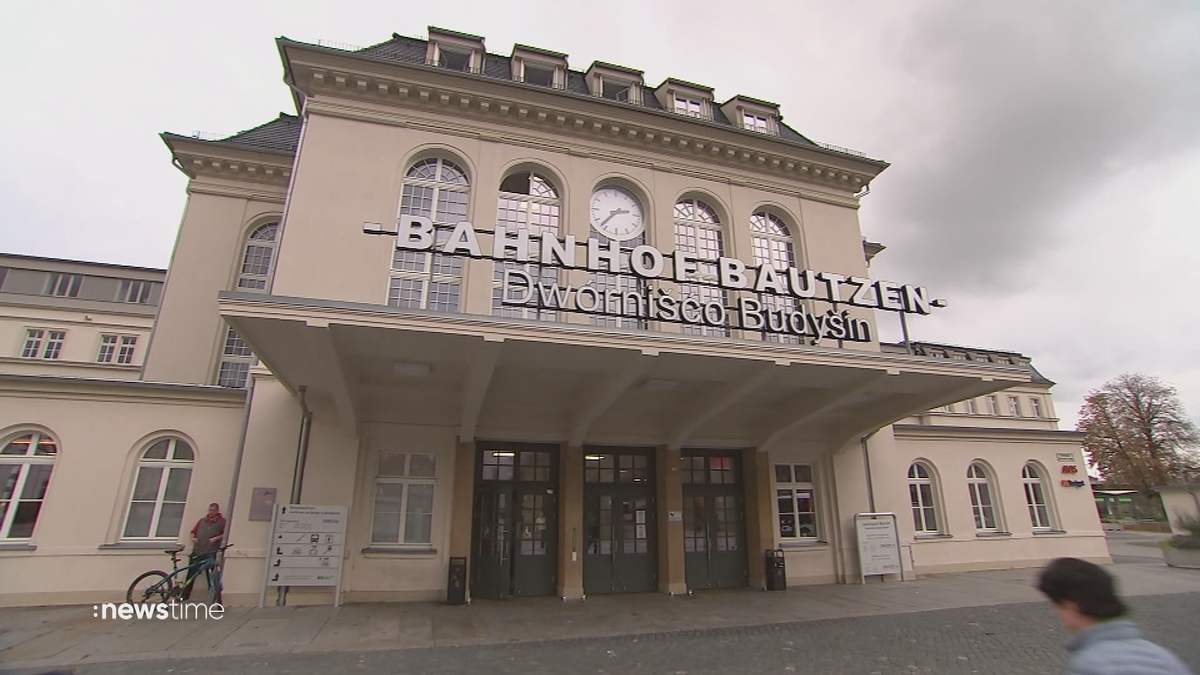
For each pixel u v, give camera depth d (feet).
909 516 50.62
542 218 43.42
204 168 51.03
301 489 36.73
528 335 29.58
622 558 42.19
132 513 36.94
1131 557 66.90
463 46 46.75
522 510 41.06
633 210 46.32
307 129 39.47
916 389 40.24
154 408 38.34
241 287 49.49
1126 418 149.28
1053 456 60.03
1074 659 7.29
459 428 40.24
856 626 31.55
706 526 44.93
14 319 91.66
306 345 29.60
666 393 39.88
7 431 35.96
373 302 37.24
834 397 39.11
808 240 49.88
